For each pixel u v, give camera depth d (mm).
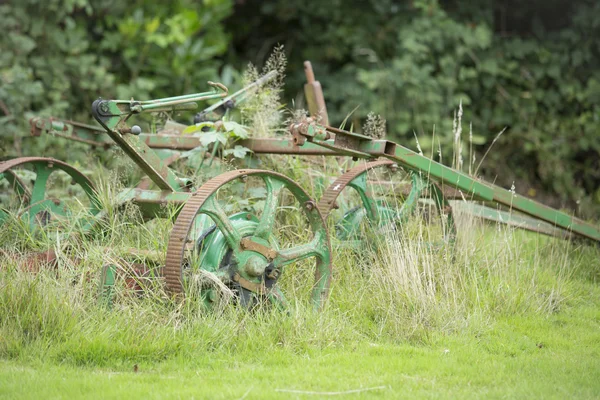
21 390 4609
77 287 5801
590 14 14242
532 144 14102
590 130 13891
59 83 12227
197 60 13328
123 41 13125
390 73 13727
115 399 4504
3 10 11984
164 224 6672
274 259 6098
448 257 7148
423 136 13750
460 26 14062
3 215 6832
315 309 6219
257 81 8172
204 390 4672
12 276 5820
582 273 8148
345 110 14258
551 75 14180
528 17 15672
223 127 7594
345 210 7703
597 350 5949
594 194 13703
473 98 14445
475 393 4812
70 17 13266
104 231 6672
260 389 4758
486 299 6820
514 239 8016
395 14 15094
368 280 6754
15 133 10453
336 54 15336
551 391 4867
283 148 7332
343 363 5340
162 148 7816
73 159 10180
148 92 13305
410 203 7305
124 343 5340
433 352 5660
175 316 5578
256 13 16469
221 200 7258
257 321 5793
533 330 6430
